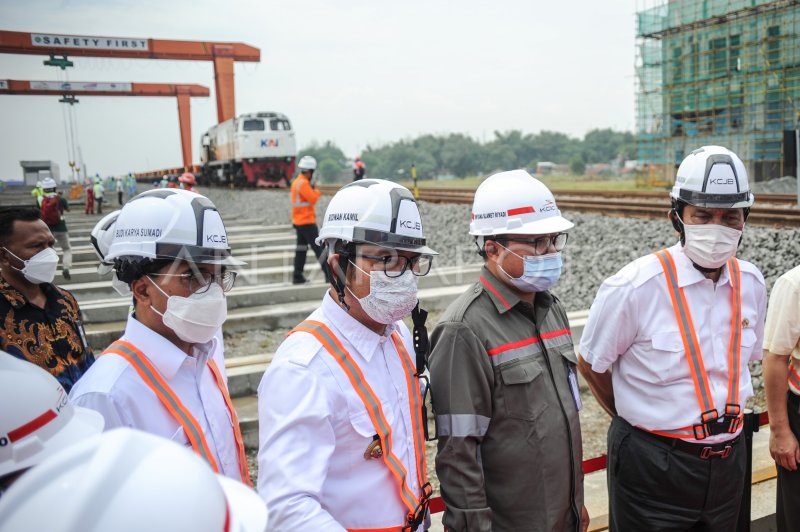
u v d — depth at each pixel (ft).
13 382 4.03
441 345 6.92
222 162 84.02
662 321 7.88
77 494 2.62
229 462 6.09
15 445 3.92
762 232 25.64
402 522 5.80
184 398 5.81
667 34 84.53
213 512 2.94
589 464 9.40
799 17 68.28
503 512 6.97
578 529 7.25
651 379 7.95
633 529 8.25
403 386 6.20
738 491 8.15
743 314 8.20
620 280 8.02
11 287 8.32
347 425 5.57
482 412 6.81
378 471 5.69
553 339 7.43
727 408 7.81
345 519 5.60
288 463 5.13
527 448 6.88
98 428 4.50
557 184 120.37
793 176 66.64
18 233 8.15
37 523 2.59
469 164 218.38
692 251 7.83
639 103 89.15
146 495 2.72
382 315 5.81
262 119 76.38
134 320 5.82
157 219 5.61
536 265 7.04
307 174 25.40
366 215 5.69
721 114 77.56
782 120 69.92
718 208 7.65
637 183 88.99
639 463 8.07
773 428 8.62
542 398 7.00
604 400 8.80
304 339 5.72
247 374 16.88
